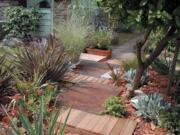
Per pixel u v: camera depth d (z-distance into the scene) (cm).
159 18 333
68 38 636
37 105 361
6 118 339
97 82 532
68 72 543
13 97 365
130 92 452
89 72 596
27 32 913
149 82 528
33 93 386
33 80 430
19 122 324
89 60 720
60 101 421
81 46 655
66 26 706
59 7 949
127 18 376
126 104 430
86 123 364
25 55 474
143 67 442
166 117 368
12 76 420
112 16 416
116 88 503
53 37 583
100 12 952
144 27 361
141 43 426
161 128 364
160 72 575
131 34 1341
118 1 368
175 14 330
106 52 819
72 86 496
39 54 478
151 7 330
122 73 570
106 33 918
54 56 485
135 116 393
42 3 1034
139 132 356
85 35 731
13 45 764
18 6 966
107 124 366
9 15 902
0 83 390
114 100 414
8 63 467
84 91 476
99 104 427
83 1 912
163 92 479
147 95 432
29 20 909
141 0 343
